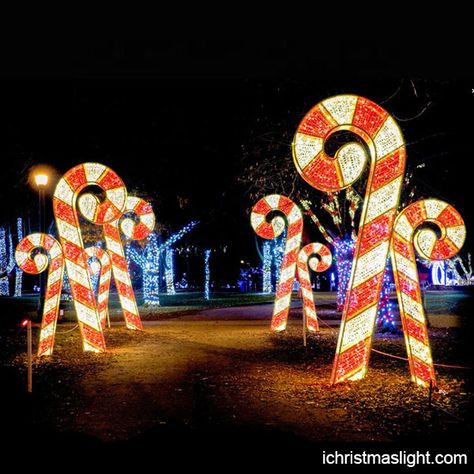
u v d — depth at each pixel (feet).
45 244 41.14
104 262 58.18
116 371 33.65
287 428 21.53
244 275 179.83
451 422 22.30
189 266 193.98
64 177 41.01
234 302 105.09
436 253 28.94
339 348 28.68
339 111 26.91
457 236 28.71
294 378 31.14
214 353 40.81
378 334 53.06
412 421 22.44
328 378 31.07
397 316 69.62
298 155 26.99
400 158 27.86
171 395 27.14
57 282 41.14
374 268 28.48
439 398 26.18
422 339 29.01
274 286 171.83
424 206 29.22
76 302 41.81
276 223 54.75
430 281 148.46
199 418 22.99
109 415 23.67
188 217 100.63
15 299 124.06
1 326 64.49
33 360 38.14
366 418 22.88
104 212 40.96
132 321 56.85
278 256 142.20
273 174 69.31
